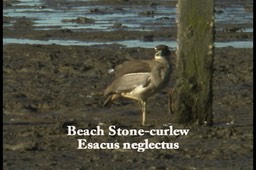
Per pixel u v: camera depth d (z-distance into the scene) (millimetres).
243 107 18719
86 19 37375
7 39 31078
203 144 14906
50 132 15727
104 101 18719
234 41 30375
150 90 16594
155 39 30953
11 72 23234
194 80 16297
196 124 16391
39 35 32062
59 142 15078
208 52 16188
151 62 16688
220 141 15148
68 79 22172
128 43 29781
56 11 41969
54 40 30875
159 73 16500
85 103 18938
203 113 16391
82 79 22219
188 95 16359
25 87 20969
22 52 26906
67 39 31062
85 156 14133
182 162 13711
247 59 25281
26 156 14109
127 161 13781
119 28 34312
